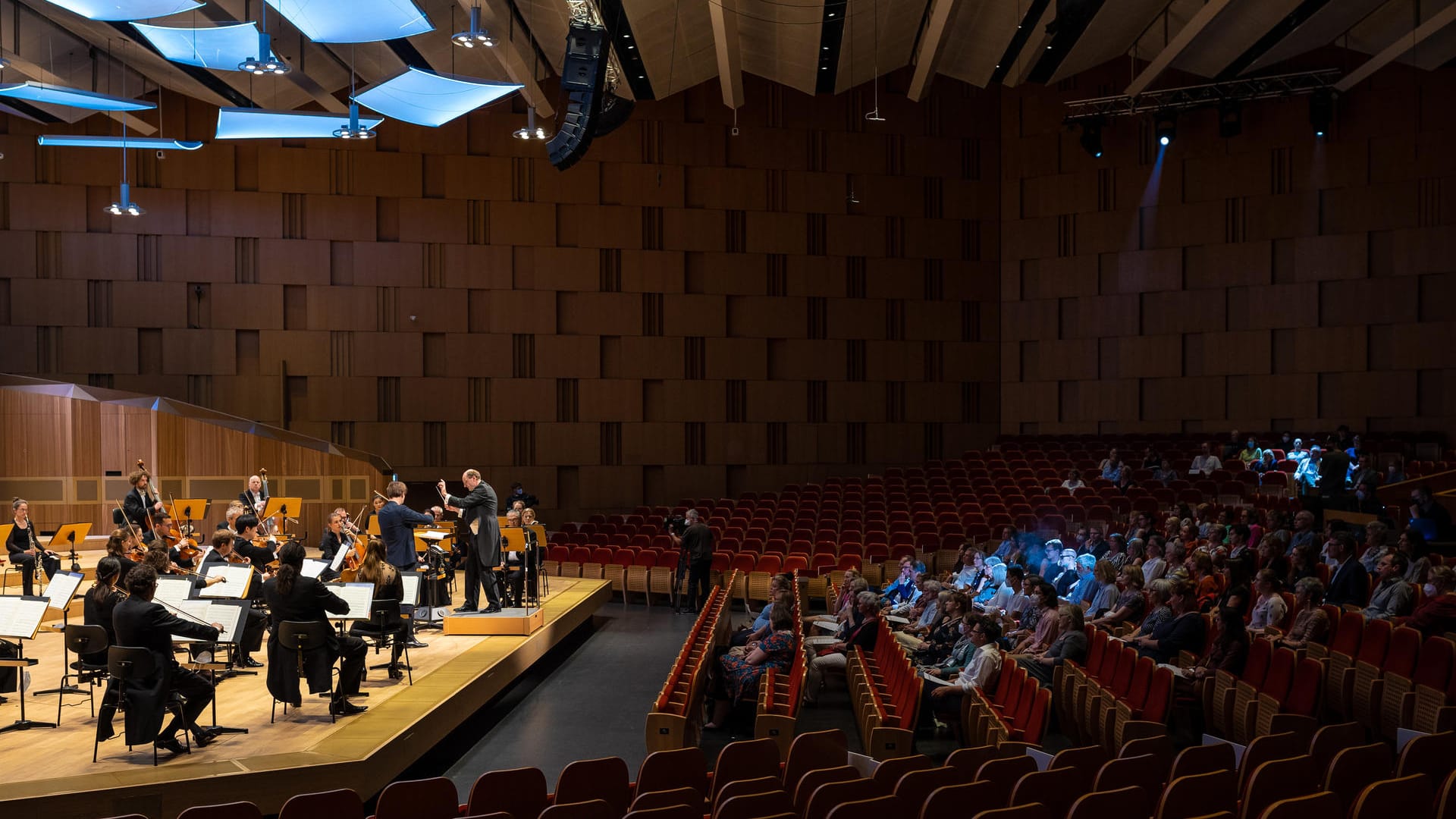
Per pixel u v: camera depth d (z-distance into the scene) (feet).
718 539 49.19
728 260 61.21
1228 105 56.08
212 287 55.62
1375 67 51.55
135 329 54.70
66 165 54.34
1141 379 60.75
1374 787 11.39
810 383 61.77
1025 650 26.58
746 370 61.26
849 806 12.41
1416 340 55.47
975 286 63.10
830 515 51.75
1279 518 34.50
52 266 54.19
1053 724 25.76
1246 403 58.65
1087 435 60.29
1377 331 56.39
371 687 24.23
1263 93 56.44
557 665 33.88
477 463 58.23
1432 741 13.62
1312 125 56.80
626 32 48.01
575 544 50.75
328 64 50.47
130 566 22.33
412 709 22.25
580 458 59.41
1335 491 41.65
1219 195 59.47
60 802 16.72
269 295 56.13
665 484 60.34
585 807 12.62
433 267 58.08
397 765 20.22
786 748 20.83
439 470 57.88
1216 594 28.04
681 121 60.95
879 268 62.49
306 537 45.14
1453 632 21.45
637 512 57.06
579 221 59.72
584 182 59.88
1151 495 47.62
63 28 45.47
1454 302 54.80
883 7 50.93
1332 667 21.84
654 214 60.54
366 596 22.31
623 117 47.83
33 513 42.39
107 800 17.03
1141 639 24.77
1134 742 15.94
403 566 29.30
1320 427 57.21
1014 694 21.30
